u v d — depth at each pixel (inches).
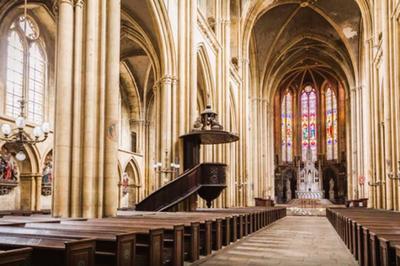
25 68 888.3
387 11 946.1
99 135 513.3
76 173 490.3
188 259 398.9
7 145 816.9
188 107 853.2
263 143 1895.9
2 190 825.5
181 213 575.5
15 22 863.7
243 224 649.6
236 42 1385.3
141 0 820.0
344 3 1517.0
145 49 987.3
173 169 796.6
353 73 1824.6
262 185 1878.7
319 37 1781.5
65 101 492.4
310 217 1393.9
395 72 879.7
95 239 240.2
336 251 499.8
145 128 1430.9
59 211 478.3
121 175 1255.5
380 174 1176.2
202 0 1072.8
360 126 1680.6
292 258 438.9
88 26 511.8
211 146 1042.1
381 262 296.4
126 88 1371.8
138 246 303.4
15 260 180.2
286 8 1611.7
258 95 1873.8
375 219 500.4
